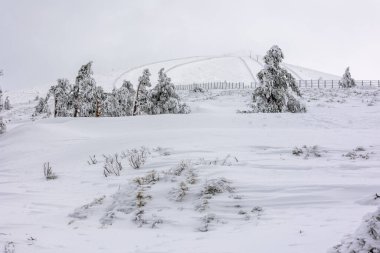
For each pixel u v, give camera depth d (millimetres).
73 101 43781
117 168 12234
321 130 17141
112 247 6316
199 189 9023
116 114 46688
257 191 8719
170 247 6109
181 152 13633
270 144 13969
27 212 9008
